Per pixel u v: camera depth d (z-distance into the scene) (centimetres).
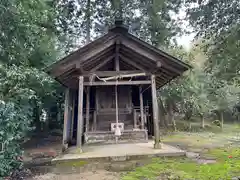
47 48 866
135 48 599
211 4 837
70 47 1435
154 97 620
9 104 405
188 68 592
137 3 1424
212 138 978
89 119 849
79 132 555
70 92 816
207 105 1426
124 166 436
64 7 1388
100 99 841
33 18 635
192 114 1509
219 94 1376
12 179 382
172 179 339
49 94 934
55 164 455
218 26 810
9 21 509
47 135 1212
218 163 438
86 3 1468
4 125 389
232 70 823
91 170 423
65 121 696
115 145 662
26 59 663
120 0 1411
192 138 987
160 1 1306
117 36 594
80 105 582
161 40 1419
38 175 404
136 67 742
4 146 395
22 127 450
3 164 375
